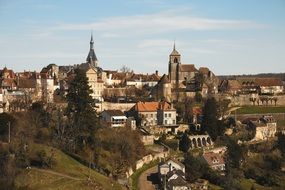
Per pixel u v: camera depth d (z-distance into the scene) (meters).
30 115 181.38
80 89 170.25
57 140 167.75
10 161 135.88
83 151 166.62
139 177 171.88
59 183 133.38
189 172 173.25
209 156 190.25
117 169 165.62
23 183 130.25
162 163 172.62
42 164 143.88
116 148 178.88
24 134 159.75
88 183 137.50
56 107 196.38
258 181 186.50
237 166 192.00
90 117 169.38
